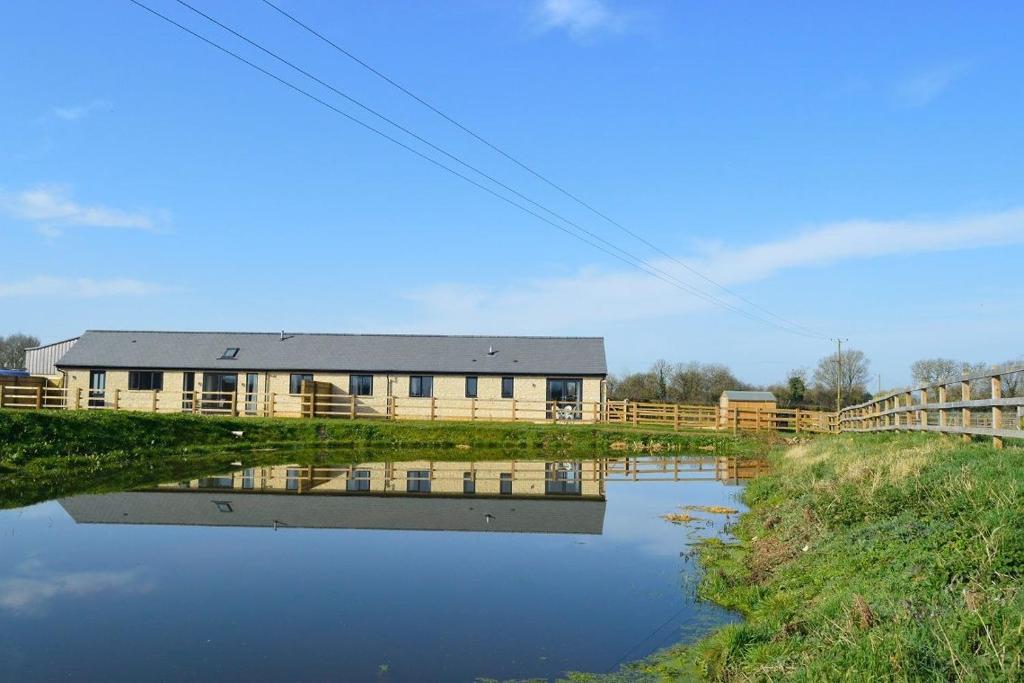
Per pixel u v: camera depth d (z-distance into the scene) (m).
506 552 13.66
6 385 43.81
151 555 13.12
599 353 45.25
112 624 9.66
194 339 46.78
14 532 14.74
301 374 43.78
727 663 7.77
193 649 8.84
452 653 8.79
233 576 11.90
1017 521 8.28
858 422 33.97
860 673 6.14
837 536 10.41
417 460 28.30
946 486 10.04
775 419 42.53
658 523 16.41
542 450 33.34
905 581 7.81
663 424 43.75
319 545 14.08
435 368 43.53
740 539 14.33
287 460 27.11
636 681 7.96
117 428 27.47
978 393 36.38
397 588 11.34
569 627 9.66
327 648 8.92
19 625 9.59
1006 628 6.12
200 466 24.77
